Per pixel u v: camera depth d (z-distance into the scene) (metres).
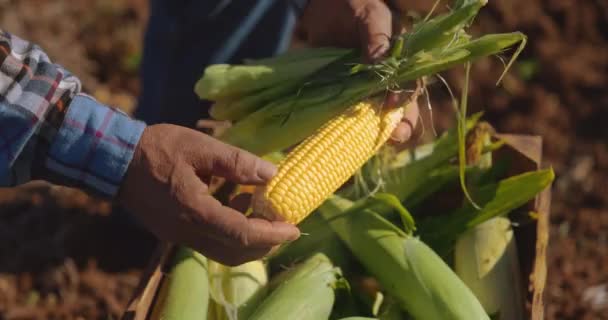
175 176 1.19
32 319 1.92
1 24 2.59
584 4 2.87
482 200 1.48
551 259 2.11
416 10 2.61
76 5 2.75
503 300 1.44
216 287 1.41
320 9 1.52
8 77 1.18
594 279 2.07
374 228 1.44
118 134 1.20
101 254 2.06
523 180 1.46
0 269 2.00
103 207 2.16
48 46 2.58
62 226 2.11
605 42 2.82
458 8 1.34
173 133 1.21
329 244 1.47
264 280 1.44
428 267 1.38
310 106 1.42
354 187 1.56
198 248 1.23
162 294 1.40
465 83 1.37
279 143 1.46
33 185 2.20
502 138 1.61
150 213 1.22
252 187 1.52
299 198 1.24
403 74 1.34
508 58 2.70
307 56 1.47
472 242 1.47
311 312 1.35
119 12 2.75
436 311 1.35
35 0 2.73
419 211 1.59
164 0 1.87
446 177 1.55
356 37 1.50
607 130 2.54
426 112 2.23
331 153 1.29
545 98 2.58
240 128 1.47
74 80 1.24
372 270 1.43
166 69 1.93
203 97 1.48
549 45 2.73
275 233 1.20
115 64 2.59
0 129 1.17
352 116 1.34
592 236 2.20
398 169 1.56
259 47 1.94
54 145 1.20
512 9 2.81
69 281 1.99
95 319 1.93
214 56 1.91
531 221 1.50
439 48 1.34
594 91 2.64
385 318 1.40
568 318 1.99
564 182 2.37
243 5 1.85
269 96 1.46
